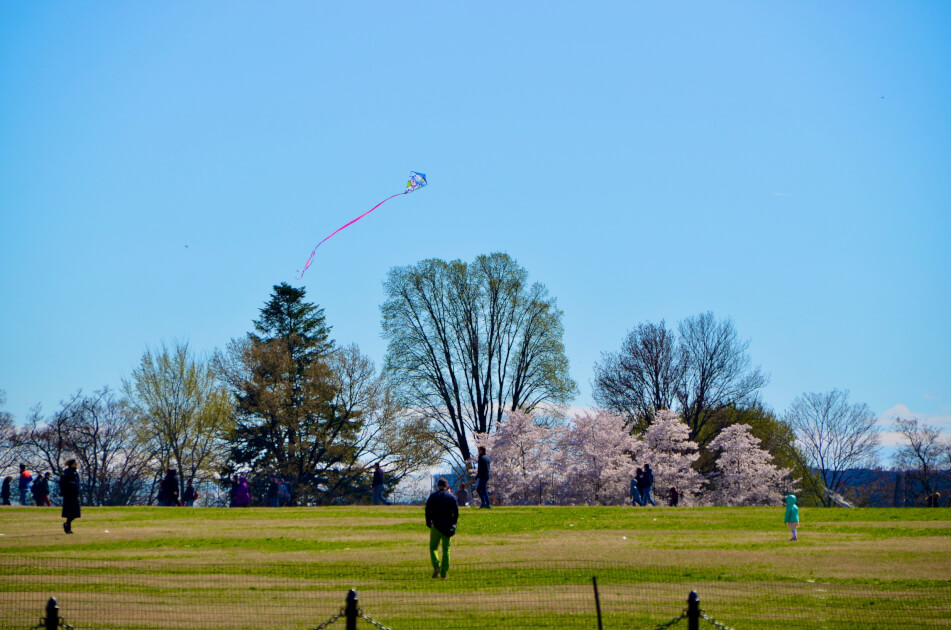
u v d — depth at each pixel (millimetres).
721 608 21141
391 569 26203
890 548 30281
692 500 77000
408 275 84125
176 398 85500
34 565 26734
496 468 76125
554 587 23562
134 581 24312
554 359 82125
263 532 36094
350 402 87250
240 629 19203
